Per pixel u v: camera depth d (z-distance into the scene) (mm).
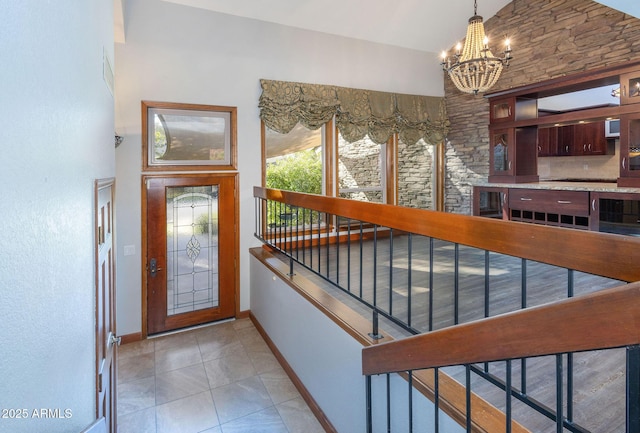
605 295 667
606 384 1860
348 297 3166
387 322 2574
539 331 801
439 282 3631
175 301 4340
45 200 840
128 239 4043
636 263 818
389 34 5422
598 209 4324
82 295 1207
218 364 3574
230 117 4520
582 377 1927
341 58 5242
